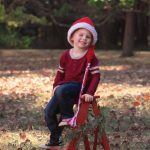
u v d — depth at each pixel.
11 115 10.58
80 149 7.51
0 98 12.92
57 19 39.34
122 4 26.30
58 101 6.38
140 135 8.65
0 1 28.67
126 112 10.85
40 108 11.45
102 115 6.16
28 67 23.84
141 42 40.38
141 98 12.89
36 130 9.06
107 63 26.31
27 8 34.03
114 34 40.88
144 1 28.73
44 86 15.64
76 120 6.08
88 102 6.10
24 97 13.11
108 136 8.52
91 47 6.44
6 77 18.61
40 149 7.55
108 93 13.86
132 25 30.66
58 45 41.75
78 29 6.43
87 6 35.06
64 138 7.10
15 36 39.34
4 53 34.50
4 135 8.63
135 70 22.28
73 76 6.39
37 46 41.47
